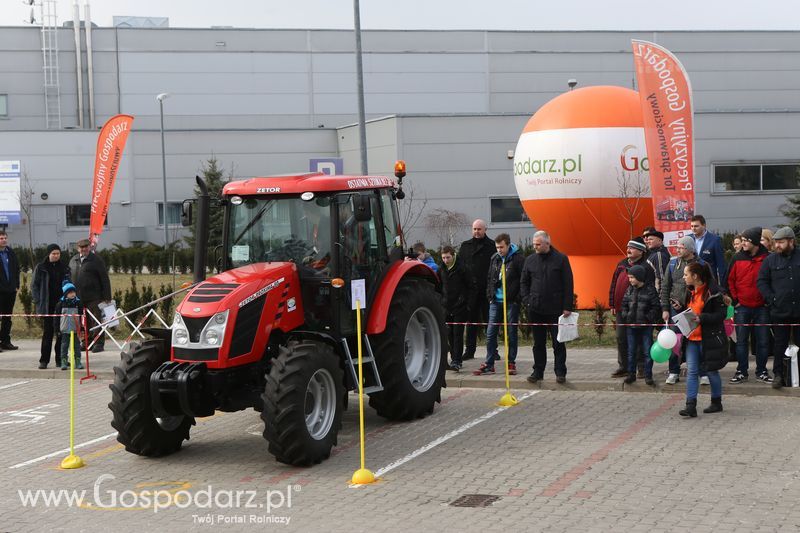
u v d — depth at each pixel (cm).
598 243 2211
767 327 1296
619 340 1376
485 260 1512
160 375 1002
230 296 1012
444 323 1262
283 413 967
